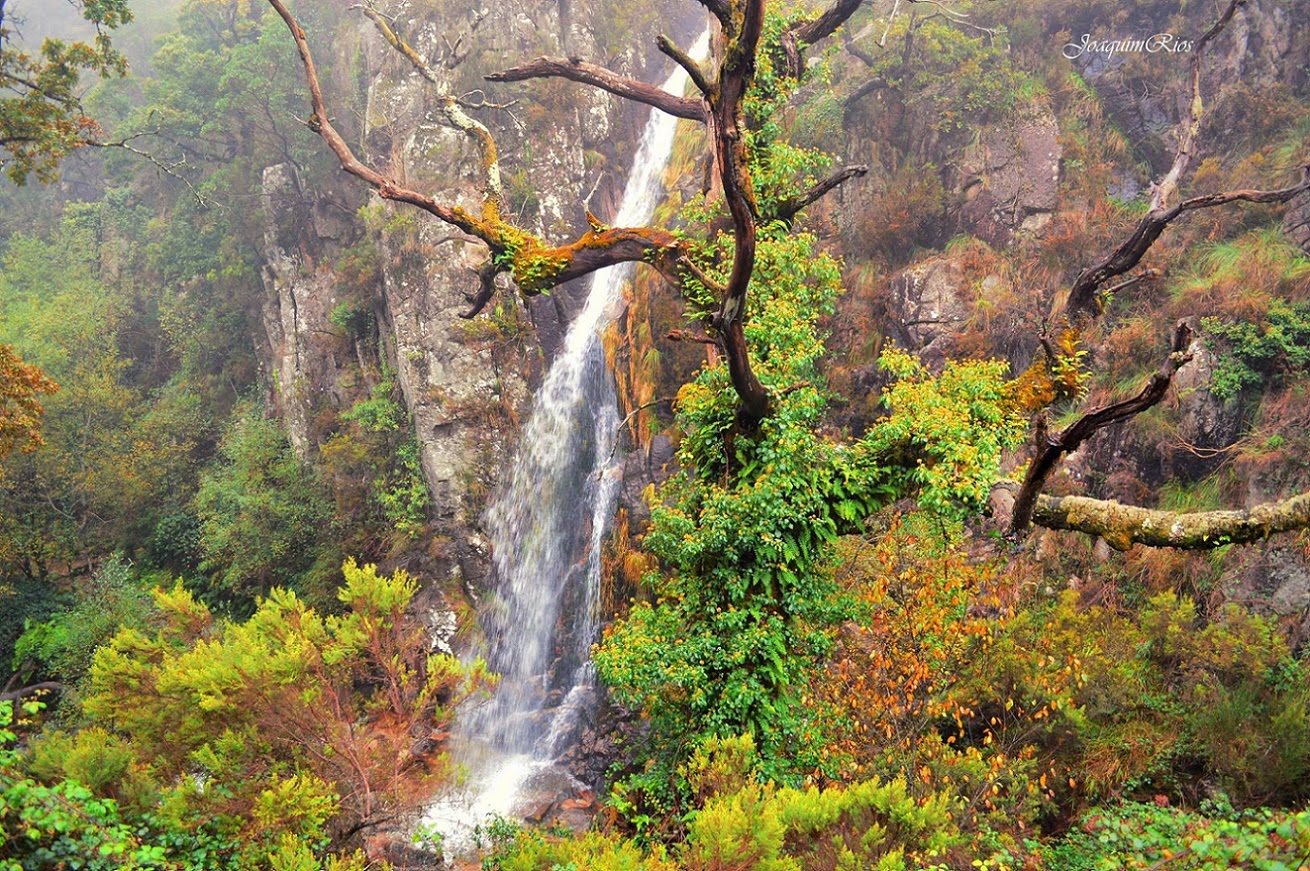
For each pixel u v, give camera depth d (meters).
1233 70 17.72
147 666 8.88
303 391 26.78
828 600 11.16
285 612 9.76
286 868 6.62
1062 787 11.27
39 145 15.61
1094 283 12.15
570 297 24.61
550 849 6.93
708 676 10.25
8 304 33.62
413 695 10.38
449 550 22.27
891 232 18.81
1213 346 14.74
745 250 8.47
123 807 7.52
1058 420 15.83
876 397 18.02
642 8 28.78
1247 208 16.06
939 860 7.45
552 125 24.95
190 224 31.56
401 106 24.77
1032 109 18.52
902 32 20.16
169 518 26.62
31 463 25.55
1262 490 13.41
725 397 10.92
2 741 6.54
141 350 34.25
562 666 20.45
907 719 11.27
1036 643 12.33
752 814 6.54
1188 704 11.45
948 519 10.04
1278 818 5.80
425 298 23.12
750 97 12.04
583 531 21.27
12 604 23.69
